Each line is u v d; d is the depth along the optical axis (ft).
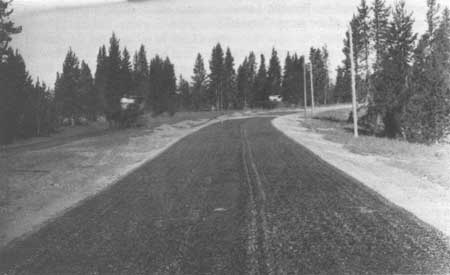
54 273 18.58
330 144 83.20
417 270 17.78
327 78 375.25
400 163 56.03
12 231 25.89
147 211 29.37
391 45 135.74
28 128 117.80
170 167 51.78
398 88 121.49
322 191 34.83
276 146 74.33
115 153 71.41
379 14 169.89
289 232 23.41
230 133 110.83
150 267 18.79
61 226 26.40
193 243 21.91
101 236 23.76
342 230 23.63
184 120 204.95
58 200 35.42
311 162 53.11
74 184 43.04
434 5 139.33
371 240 21.80
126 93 206.59
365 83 169.58
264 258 19.44
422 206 29.58
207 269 18.35
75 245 22.36
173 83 301.43
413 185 38.14
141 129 144.56
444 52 113.19
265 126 140.46
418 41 125.49
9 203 34.68
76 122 203.62
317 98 368.48
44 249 21.94
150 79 276.62
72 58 198.90
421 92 111.45
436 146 95.91
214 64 351.46
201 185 38.86
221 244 21.63
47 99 150.30
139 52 330.34
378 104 125.90
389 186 37.52
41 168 54.75
